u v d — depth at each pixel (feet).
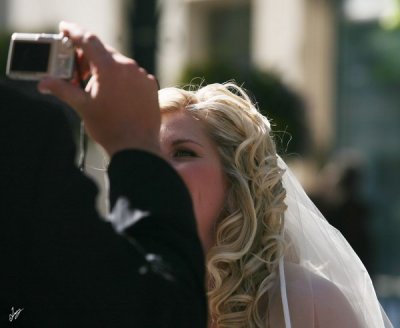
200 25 45.21
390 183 42.04
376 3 41.73
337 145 42.37
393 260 41.83
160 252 7.54
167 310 7.37
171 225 7.69
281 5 43.86
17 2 50.44
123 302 7.29
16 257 7.20
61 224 7.22
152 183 7.78
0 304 7.32
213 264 12.03
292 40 43.34
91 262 7.27
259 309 12.13
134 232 7.64
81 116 8.11
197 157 12.06
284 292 11.71
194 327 7.53
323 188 29.27
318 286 12.11
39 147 7.27
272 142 12.51
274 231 12.25
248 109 12.51
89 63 8.17
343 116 42.73
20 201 7.19
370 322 12.60
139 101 8.05
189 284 7.58
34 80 8.08
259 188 12.23
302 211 12.81
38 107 7.38
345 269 12.73
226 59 40.60
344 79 42.96
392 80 41.75
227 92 12.55
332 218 28.84
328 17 42.96
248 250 12.10
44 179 7.24
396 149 41.68
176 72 38.55
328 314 11.93
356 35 42.63
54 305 7.27
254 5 44.75
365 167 42.34
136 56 24.34
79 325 7.30
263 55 44.32
